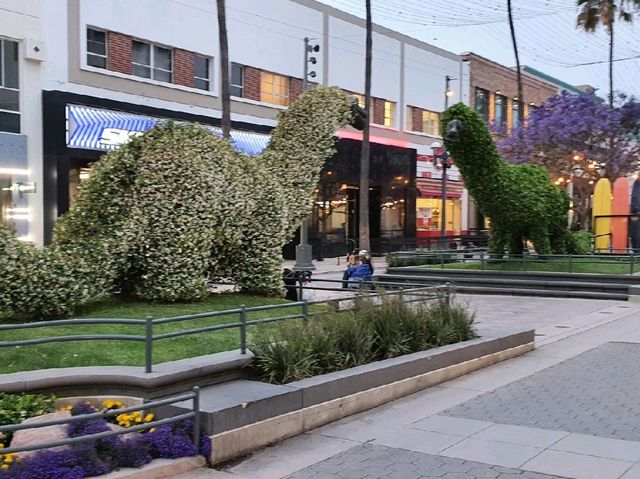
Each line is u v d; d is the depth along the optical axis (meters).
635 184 29.86
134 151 9.09
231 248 10.20
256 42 28.64
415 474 5.11
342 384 6.72
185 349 6.92
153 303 9.23
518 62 36.69
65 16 21.20
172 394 5.95
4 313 7.84
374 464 5.37
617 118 31.81
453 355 8.50
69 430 5.10
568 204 21.50
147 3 23.98
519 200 19.02
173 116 24.50
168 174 9.02
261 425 5.80
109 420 5.60
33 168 20.30
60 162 20.59
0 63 19.67
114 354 6.54
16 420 5.33
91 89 22.09
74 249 8.37
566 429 6.21
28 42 20.02
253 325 8.22
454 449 5.68
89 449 4.86
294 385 6.34
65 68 21.28
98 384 5.84
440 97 41.62
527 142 32.19
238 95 28.16
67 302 7.98
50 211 20.53
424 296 9.69
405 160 36.97
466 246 36.09
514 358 9.87
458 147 18.16
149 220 8.95
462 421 6.54
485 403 7.24
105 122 21.75
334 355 7.18
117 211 8.84
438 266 21.72
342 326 7.65
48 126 20.45
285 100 30.50
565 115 31.86
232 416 5.55
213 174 9.34
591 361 9.53
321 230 31.28
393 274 21.66
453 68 42.56
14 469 4.61
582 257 18.92
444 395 7.63
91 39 22.42
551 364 9.37
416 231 38.72
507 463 5.29
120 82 23.09
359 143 33.22
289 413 6.09
